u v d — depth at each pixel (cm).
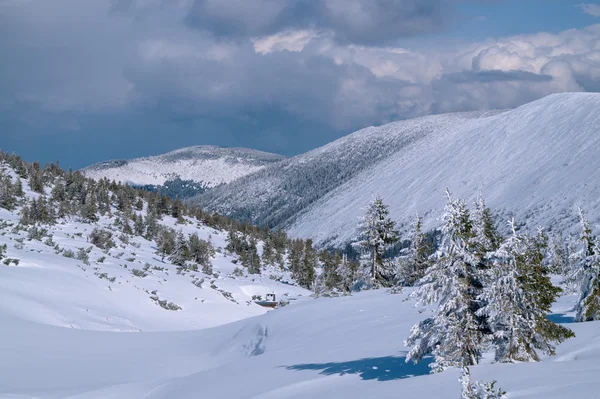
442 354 1630
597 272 2366
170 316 4953
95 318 4006
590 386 1072
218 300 6128
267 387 1855
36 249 5391
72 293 4300
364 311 3494
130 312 4581
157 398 2098
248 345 3425
